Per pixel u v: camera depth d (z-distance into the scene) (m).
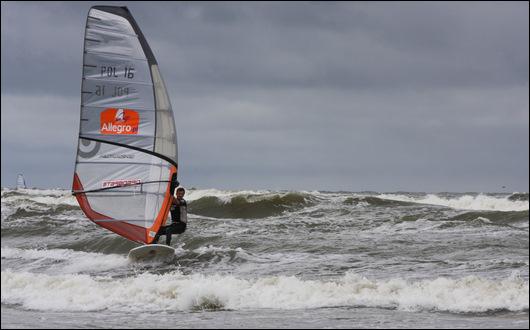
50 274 63.03
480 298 41.16
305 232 80.75
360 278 48.28
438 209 100.81
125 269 62.38
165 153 63.03
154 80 62.62
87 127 61.34
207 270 58.78
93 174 61.84
